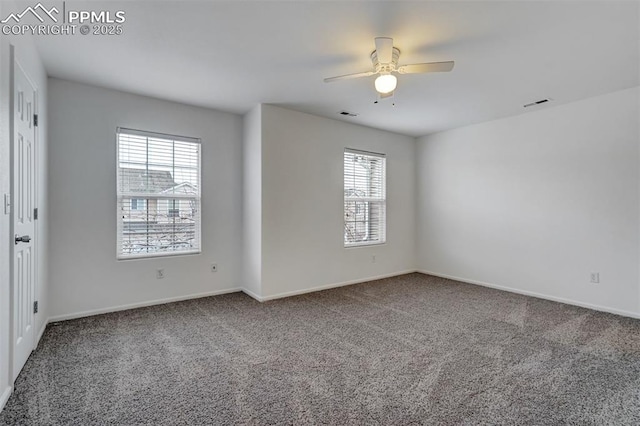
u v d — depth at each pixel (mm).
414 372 2197
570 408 1805
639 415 1745
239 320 3209
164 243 3785
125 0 1950
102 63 2799
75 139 3217
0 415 1701
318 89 3402
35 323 2527
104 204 3377
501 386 2027
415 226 5656
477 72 2965
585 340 2746
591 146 3635
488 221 4629
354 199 4898
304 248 4266
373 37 2385
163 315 3336
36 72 2508
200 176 3994
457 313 3449
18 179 2047
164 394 1917
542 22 2186
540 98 3652
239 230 4309
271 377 2125
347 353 2484
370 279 5020
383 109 4070
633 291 3354
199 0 1957
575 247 3768
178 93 3516
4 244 1789
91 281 3314
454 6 2021
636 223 3336
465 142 4918
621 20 2150
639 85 3271
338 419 1698
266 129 3904
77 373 2148
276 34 2344
